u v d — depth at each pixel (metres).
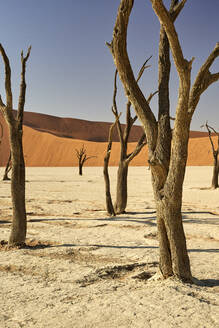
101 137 185.38
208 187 24.25
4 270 5.67
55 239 7.99
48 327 3.49
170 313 3.70
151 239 8.16
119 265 5.71
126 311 3.79
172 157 4.64
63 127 187.38
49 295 4.41
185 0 4.63
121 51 4.78
